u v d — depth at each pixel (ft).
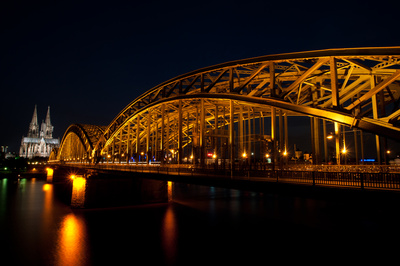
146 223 131.44
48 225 128.88
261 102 91.30
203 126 118.73
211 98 113.39
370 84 83.51
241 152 132.67
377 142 87.04
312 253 87.45
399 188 46.47
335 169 94.12
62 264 83.76
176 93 156.35
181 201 194.70
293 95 119.34
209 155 168.55
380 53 65.41
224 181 75.77
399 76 62.49
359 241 96.02
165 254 91.09
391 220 91.30
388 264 77.10
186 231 117.39
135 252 93.25
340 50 71.10
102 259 87.40
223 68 109.29
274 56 89.04
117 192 175.63
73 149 375.45
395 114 61.87
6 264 83.71
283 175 65.77
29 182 386.32
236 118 187.52
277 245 96.43
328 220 128.36
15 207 175.83
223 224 127.75
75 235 112.88
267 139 156.46
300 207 164.76
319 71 90.33
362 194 48.57
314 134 114.42
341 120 69.21
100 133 293.02
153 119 192.75
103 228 123.34
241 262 82.99
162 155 147.43
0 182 384.06
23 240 106.42
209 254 90.27
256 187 66.59
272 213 149.38
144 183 184.65
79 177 172.35
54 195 238.68
